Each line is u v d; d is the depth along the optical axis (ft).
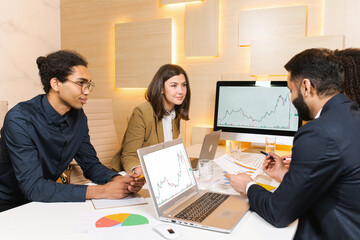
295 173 3.06
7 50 9.57
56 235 3.01
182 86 6.44
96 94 10.43
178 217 3.38
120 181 4.17
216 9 8.29
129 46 9.55
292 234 3.09
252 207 3.57
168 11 9.00
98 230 3.14
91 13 10.23
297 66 3.46
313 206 3.34
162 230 3.07
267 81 7.37
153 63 9.21
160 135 6.50
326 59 3.32
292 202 3.07
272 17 7.70
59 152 4.75
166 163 3.85
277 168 4.69
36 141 4.42
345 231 3.07
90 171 5.22
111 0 9.84
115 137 8.02
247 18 7.95
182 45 8.87
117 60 9.78
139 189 4.23
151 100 6.40
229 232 3.08
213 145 5.81
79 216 3.50
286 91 7.19
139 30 9.34
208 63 8.57
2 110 6.10
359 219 3.05
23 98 10.10
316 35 7.41
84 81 4.50
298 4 7.50
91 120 7.59
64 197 3.98
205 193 4.23
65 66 4.36
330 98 3.33
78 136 5.09
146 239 2.96
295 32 7.50
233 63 8.30
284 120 7.23
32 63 10.27
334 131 2.98
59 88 4.44
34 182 4.09
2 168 4.70
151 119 6.31
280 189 3.19
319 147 2.97
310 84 3.36
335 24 7.12
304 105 3.51
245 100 7.64
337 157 2.94
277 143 7.30
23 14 9.91
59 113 4.66
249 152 7.36
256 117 7.52
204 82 8.65
